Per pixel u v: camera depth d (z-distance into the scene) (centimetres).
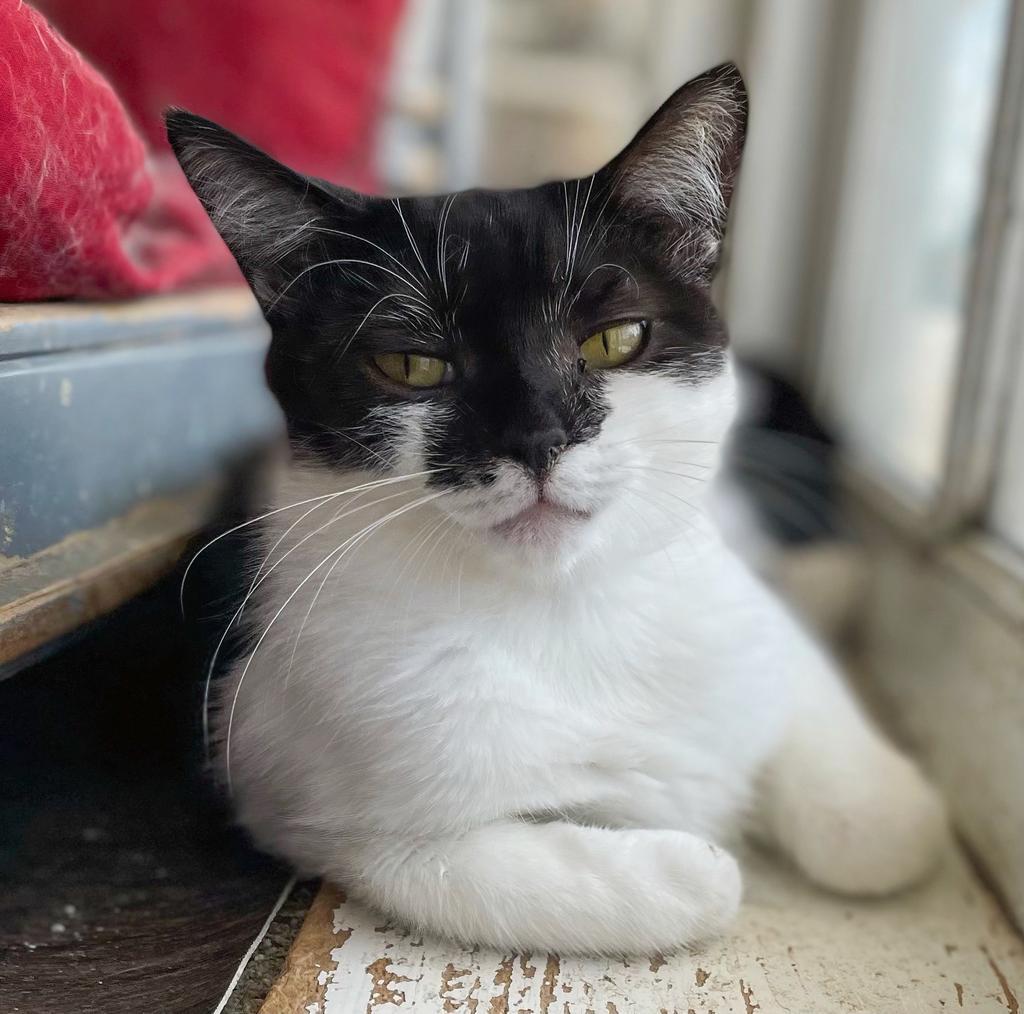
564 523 22
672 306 24
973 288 33
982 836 26
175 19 40
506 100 62
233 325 33
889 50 48
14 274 24
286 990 20
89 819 27
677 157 24
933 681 33
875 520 42
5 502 23
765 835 27
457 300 22
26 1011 20
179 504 30
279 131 43
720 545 27
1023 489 32
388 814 22
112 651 28
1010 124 32
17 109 21
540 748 22
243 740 25
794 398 48
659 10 59
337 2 44
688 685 24
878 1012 21
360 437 23
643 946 21
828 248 53
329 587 24
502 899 21
